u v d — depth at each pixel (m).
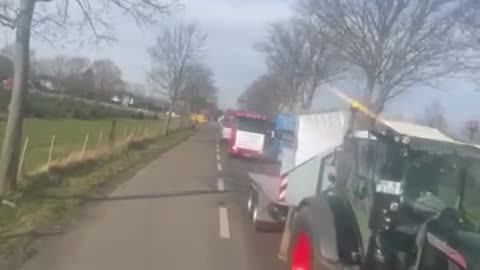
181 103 61.62
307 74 37.47
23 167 15.27
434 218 5.48
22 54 11.49
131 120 63.81
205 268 8.05
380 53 17.03
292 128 11.48
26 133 33.50
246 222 11.70
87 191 13.45
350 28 17.64
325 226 6.11
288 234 8.18
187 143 39.31
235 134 31.47
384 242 5.76
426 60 16.52
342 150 6.89
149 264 7.95
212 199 14.49
